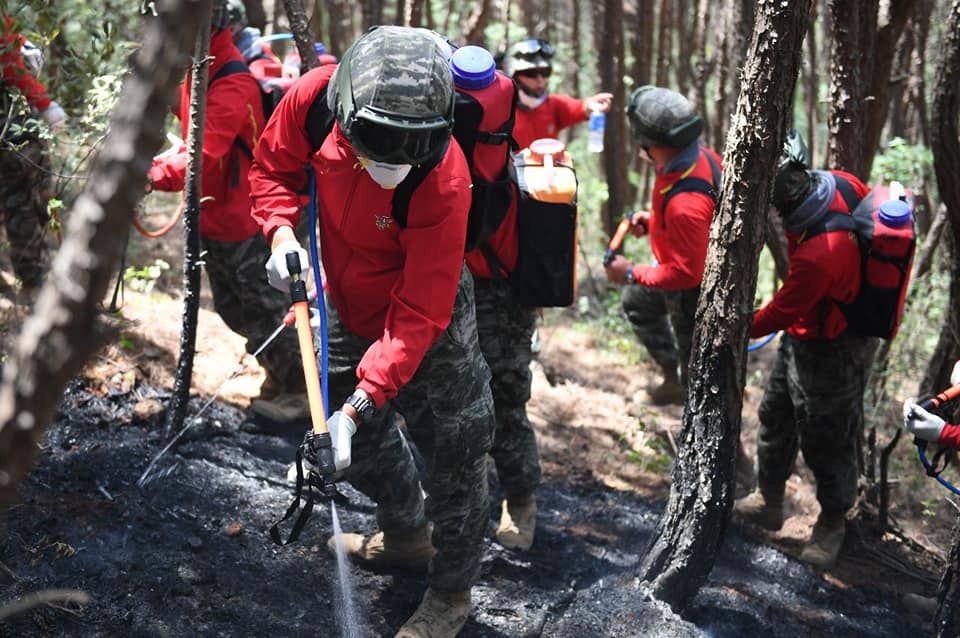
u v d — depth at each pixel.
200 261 3.61
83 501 3.31
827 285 3.60
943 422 3.22
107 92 3.39
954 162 4.43
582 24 10.39
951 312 4.86
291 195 2.79
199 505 3.50
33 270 4.21
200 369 4.53
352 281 2.77
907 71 6.58
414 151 2.31
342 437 2.43
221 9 3.51
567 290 3.40
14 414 0.90
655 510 4.32
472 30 6.94
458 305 2.83
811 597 3.90
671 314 4.60
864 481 4.49
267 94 3.80
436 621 3.02
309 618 3.06
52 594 1.97
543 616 3.31
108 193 0.88
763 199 3.03
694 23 8.01
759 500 4.41
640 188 8.36
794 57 2.86
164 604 2.93
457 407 2.86
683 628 3.31
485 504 3.02
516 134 5.35
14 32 3.22
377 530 3.60
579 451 4.82
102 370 4.16
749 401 5.77
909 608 3.87
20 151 3.84
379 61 2.31
